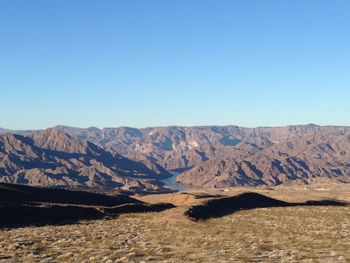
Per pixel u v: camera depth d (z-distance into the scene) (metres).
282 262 36.25
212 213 92.88
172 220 79.19
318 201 141.38
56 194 119.88
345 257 38.06
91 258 38.66
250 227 67.94
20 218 75.81
